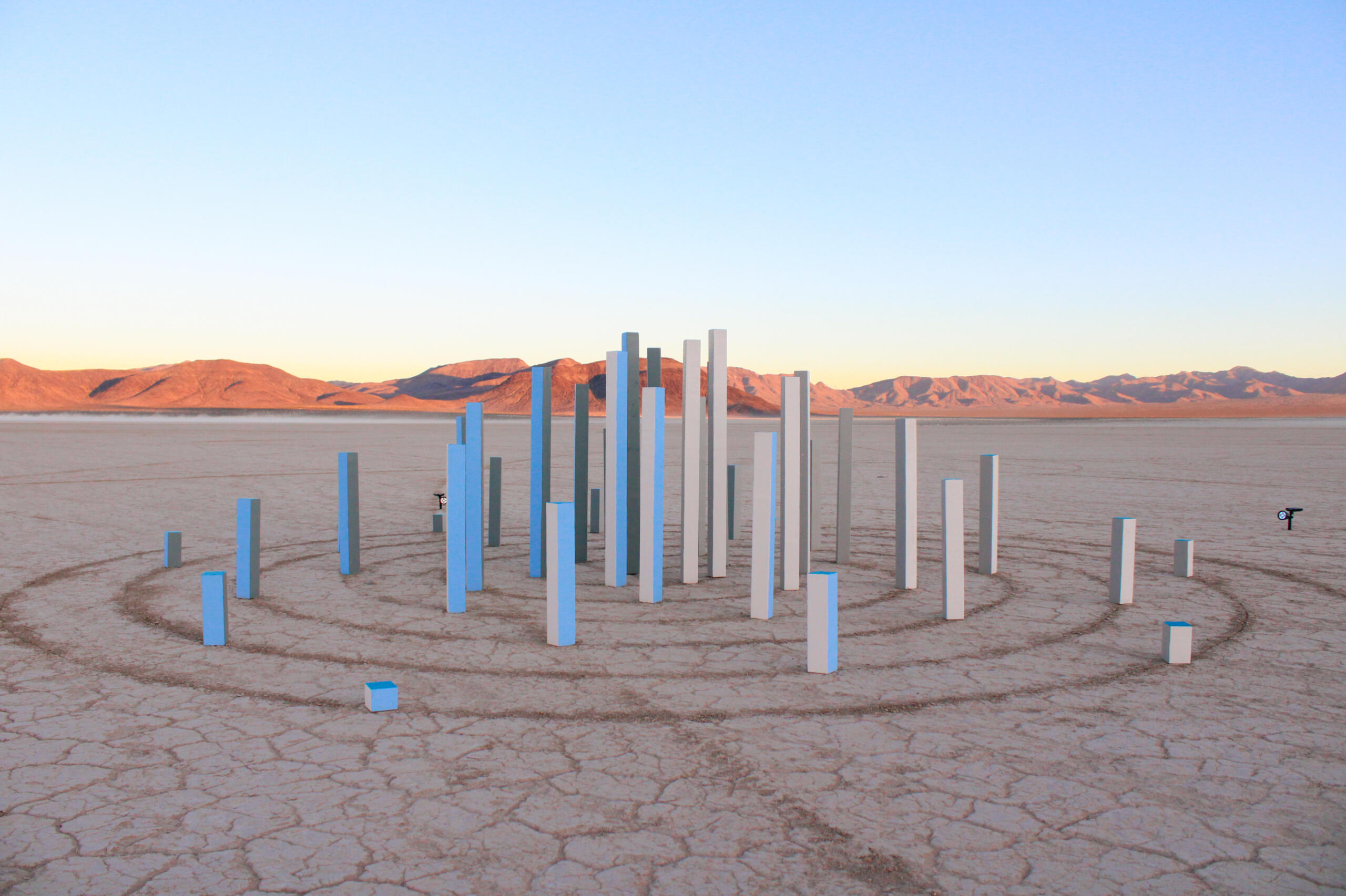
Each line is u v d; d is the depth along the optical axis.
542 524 9.33
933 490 19.30
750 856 3.49
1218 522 13.81
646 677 5.86
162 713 5.13
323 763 4.40
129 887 3.24
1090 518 14.48
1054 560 10.46
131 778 4.22
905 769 4.34
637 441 9.19
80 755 4.49
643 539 8.09
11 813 3.85
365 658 6.28
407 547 11.27
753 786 4.15
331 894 3.20
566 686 5.65
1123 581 8.09
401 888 3.24
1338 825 3.78
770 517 7.48
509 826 3.74
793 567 8.71
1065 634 7.04
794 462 8.64
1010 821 3.80
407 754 4.52
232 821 3.78
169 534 9.73
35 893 3.19
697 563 9.05
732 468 11.96
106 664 6.09
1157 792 4.10
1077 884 3.29
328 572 9.57
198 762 4.41
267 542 11.68
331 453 32.91
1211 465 27.91
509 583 9.06
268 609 7.81
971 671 6.01
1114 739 4.76
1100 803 3.98
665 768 4.36
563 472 24.16
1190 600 8.28
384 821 3.79
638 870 3.38
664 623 7.35
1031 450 38.03
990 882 3.30
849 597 8.48
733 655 6.38
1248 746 4.66
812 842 3.61
